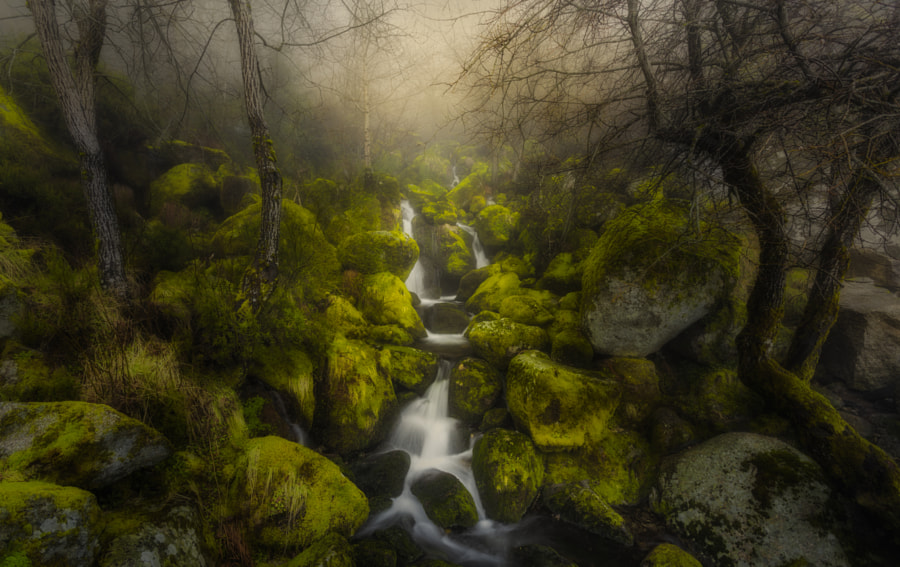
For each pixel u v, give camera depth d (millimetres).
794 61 4094
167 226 7543
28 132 6836
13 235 4594
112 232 4492
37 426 2781
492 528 4828
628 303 6090
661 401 6070
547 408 5484
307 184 11289
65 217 5695
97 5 4762
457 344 7906
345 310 7402
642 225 6367
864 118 3646
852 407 6613
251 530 3574
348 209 10508
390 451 5684
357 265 8719
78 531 2297
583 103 5055
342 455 5348
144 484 3234
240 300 4945
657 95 4680
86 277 4270
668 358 6660
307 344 5711
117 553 2449
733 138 4398
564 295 8703
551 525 4871
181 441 3734
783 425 5379
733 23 4527
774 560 4078
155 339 4078
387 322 7926
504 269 10578
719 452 5027
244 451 4004
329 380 5605
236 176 10570
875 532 4105
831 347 7227
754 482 4609
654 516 4992
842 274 5277
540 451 5500
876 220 7656
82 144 4324
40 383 3318
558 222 9992
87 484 2740
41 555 2102
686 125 4477
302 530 3721
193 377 4082
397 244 8930
